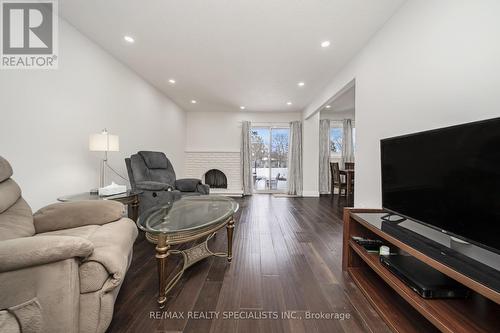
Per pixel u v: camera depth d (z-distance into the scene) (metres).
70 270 0.88
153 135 3.98
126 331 1.12
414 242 1.17
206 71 3.28
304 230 2.82
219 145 5.90
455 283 1.10
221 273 1.73
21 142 1.79
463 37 1.28
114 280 1.01
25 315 0.83
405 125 1.77
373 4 1.83
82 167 2.36
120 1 1.85
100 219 1.48
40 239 0.86
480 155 0.92
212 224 1.60
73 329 0.89
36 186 1.89
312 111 4.76
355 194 2.55
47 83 1.98
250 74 3.37
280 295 1.45
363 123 2.43
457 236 1.02
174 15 2.03
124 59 2.92
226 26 2.19
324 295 1.45
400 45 1.84
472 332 0.85
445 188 1.09
